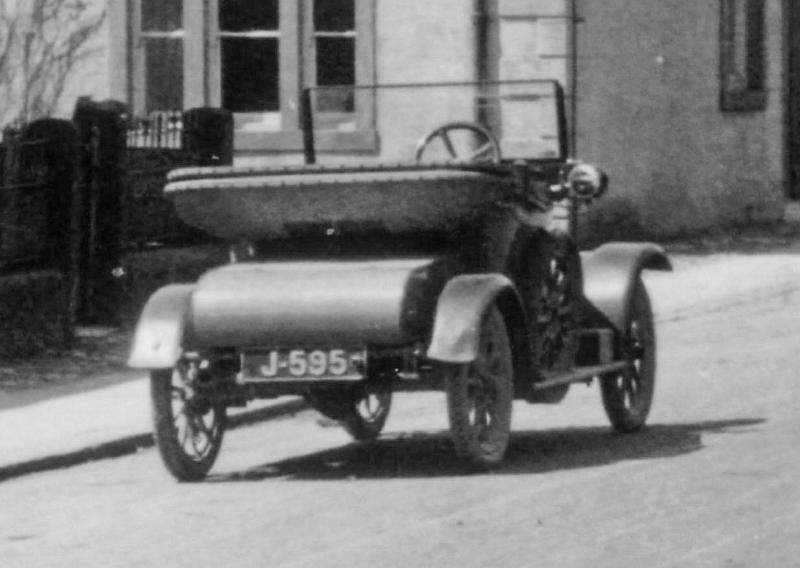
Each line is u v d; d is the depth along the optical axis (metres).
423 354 12.62
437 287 12.77
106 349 19.23
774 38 33.59
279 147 27.39
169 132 21.55
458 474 12.68
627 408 14.27
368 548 10.29
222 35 27.58
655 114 29.45
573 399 16.31
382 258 13.10
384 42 27.61
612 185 28.17
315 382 12.55
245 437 14.86
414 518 11.14
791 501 11.19
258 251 13.30
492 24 27.58
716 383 16.69
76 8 27.62
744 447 13.27
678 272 25.73
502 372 12.79
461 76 27.56
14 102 27.64
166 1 27.62
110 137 20.03
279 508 11.66
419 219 12.87
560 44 27.38
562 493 11.76
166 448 12.66
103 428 14.83
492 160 14.51
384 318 12.36
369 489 12.23
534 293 13.44
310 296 12.44
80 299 20.03
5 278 18.42
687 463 12.68
